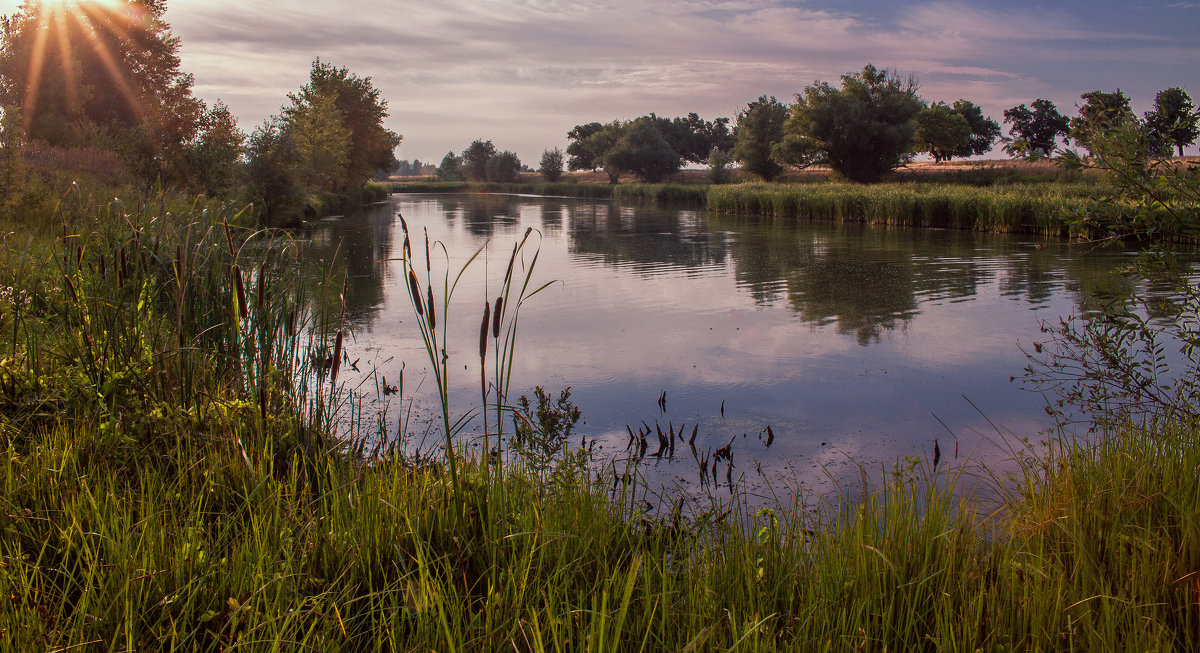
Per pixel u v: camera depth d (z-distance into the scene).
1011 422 6.56
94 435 3.77
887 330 10.56
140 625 2.41
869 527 3.31
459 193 99.69
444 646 2.40
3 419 3.79
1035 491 4.25
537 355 9.15
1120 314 5.68
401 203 62.19
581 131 134.75
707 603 2.75
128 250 5.15
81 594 2.51
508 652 2.44
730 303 12.89
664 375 8.23
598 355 9.15
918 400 7.29
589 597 2.83
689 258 19.89
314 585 2.77
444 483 3.45
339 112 51.50
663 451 5.90
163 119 22.33
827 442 6.13
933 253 20.11
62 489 3.21
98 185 18.50
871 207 32.16
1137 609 2.62
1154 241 5.35
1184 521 3.20
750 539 3.32
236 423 4.17
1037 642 2.57
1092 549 3.26
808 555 3.22
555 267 18.17
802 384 7.87
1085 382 7.23
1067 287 13.95
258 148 28.05
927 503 3.50
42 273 5.56
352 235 27.00
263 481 3.27
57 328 4.82
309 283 9.80
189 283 5.16
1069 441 5.67
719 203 44.31
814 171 68.50
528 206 55.78
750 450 5.93
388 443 5.69
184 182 21.92
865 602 2.67
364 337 9.94
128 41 44.00
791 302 12.92
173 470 3.81
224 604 2.59
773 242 24.11
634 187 65.19
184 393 4.46
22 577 2.42
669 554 3.57
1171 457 3.94
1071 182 36.94
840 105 52.81
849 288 14.39
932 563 3.13
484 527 3.15
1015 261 17.98
